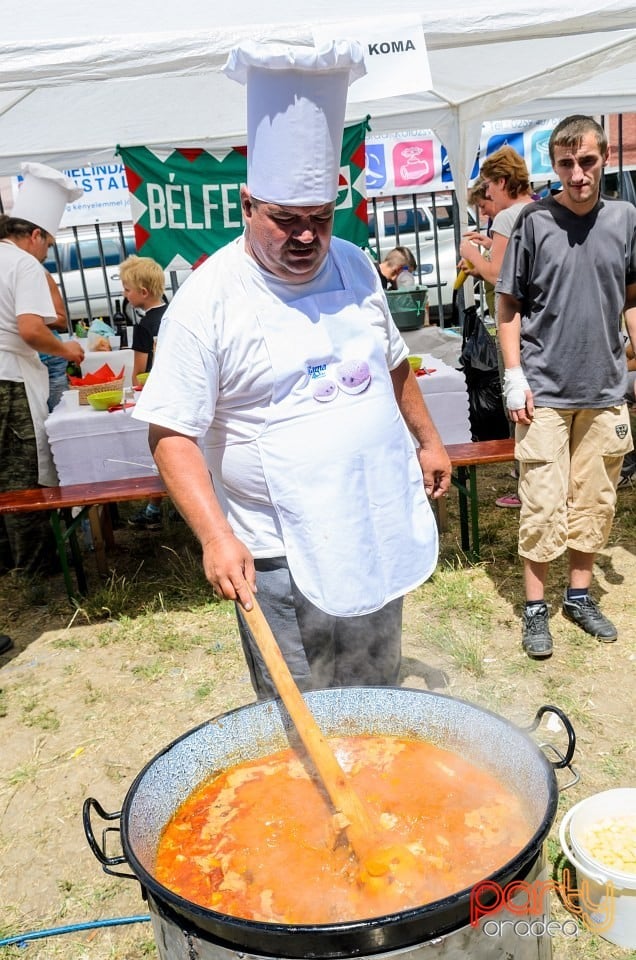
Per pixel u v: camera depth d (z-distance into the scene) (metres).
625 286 3.41
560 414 3.44
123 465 4.87
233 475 2.17
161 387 2.01
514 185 5.00
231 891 1.61
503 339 3.50
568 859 2.23
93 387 5.06
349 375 2.10
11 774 3.18
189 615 4.45
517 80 5.84
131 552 5.49
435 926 1.34
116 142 6.70
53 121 6.00
